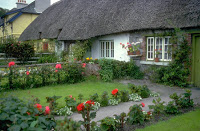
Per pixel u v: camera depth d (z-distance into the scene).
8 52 13.59
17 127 2.62
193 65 7.87
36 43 20.09
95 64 9.30
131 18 9.92
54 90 7.23
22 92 6.88
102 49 12.37
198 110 4.91
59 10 18.41
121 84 8.38
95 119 4.40
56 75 8.22
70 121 2.76
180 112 4.76
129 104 5.58
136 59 9.92
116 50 11.12
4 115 2.74
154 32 9.02
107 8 12.41
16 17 24.02
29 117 2.91
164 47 8.75
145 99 6.11
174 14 8.15
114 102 5.56
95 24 11.91
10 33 25.22
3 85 7.14
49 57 14.41
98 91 7.09
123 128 3.85
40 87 7.78
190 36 7.74
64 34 13.70
